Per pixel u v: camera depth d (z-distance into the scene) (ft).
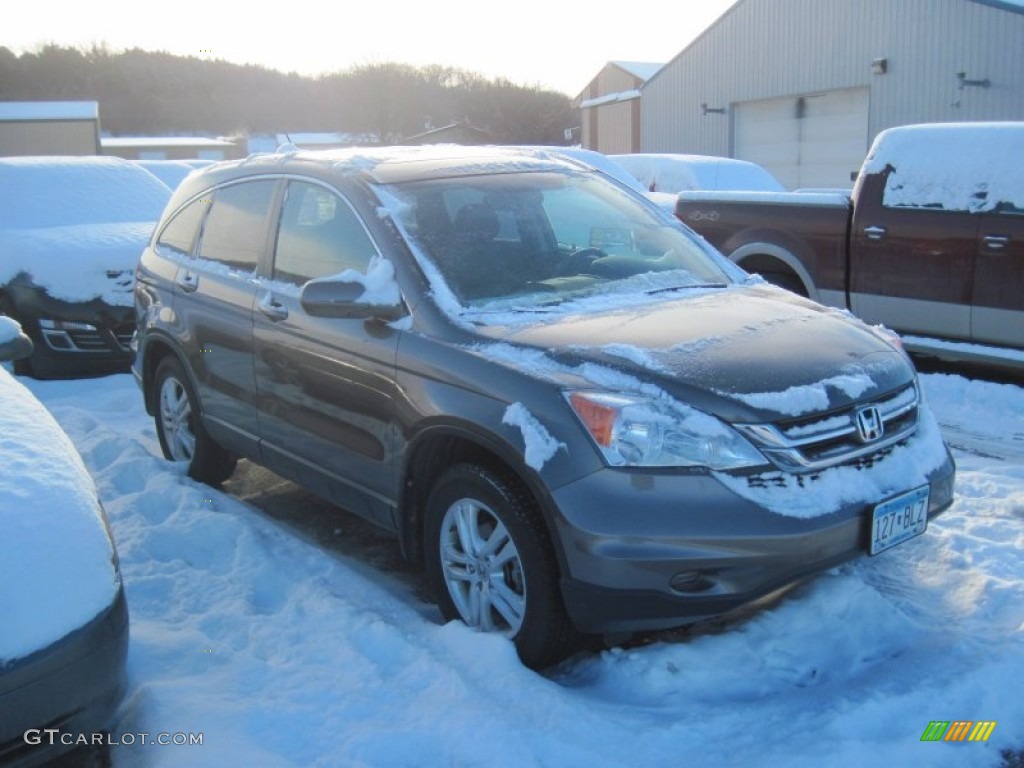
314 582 13.84
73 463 10.94
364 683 11.25
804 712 10.64
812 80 84.43
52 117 127.54
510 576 12.16
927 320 25.58
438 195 14.89
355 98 174.60
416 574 15.48
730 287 15.06
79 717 9.39
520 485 11.73
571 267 14.82
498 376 11.86
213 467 18.61
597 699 11.30
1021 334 23.91
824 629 12.12
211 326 17.06
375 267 13.56
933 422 13.16
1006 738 10.28
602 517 10.78
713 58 93.81
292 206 15.99
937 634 12.24
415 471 13.23
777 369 11.61
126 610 10.12
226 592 13.71
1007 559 13.97
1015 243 23.63
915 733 10.18
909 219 25.52
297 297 15.08
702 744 10.16
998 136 24.27
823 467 11.26
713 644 11.94
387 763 9.86
